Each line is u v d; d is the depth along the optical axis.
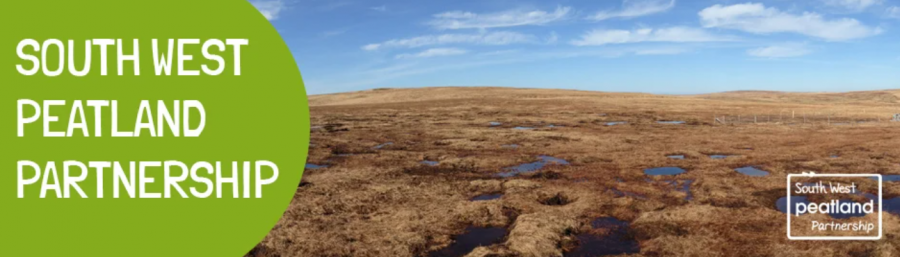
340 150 31.38
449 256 12.78
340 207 16.91
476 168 24.67
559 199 18.47
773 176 20.98
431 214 16.00
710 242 13.09
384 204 17.36
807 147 29.66
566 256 12.70
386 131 43.59
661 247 12.88
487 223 15.19
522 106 76.06
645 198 17.95
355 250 12.88
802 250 12.39
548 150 30.67
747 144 31.92
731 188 18.92
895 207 16.33
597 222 15.30
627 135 38.19
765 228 14.09
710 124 47.91
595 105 75.50
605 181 20.88
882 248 12.25
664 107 70.56
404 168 24.67
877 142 30.81
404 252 12.77
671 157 27.70
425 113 67.50
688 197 18.17
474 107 76.06
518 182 20.34
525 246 12.73
